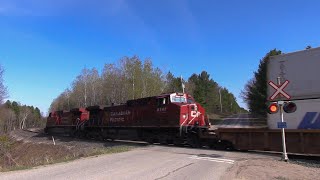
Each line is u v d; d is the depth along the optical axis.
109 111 39.62
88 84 94.00
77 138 47.25
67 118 54.16
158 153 21.16
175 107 28.12
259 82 71.56
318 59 17.77
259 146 20.75
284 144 17.42
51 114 63.00
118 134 37.00
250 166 15.31
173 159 17.98
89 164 16.25
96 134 42.56
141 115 32.84
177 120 27.61
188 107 27.92
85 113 49.12
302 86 18.20
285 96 17.20
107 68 84.56
